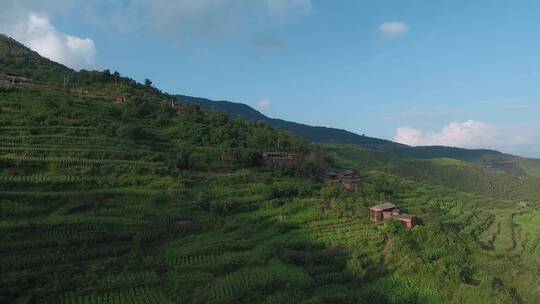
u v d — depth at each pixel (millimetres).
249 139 163625
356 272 90625
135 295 67438
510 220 174000
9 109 120875
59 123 121188
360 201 131500
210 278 75875
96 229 81312
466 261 105125
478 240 137375
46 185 91562
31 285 64812
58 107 130000
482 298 88062
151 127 145000
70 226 79688
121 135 124000
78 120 126188
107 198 92812
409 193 181750
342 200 128125
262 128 191750
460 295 89125
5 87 133875
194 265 78000
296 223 106500
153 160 116562
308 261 89375
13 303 61000
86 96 154375
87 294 65438
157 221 89062
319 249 97062
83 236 77812
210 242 87062
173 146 134125
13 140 106250
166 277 73625
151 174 109125
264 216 106375
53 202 86438
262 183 125438
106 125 126562
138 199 95188
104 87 179625
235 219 100938
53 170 98312
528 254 133000
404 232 111500
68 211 85500
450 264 99000
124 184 100688
